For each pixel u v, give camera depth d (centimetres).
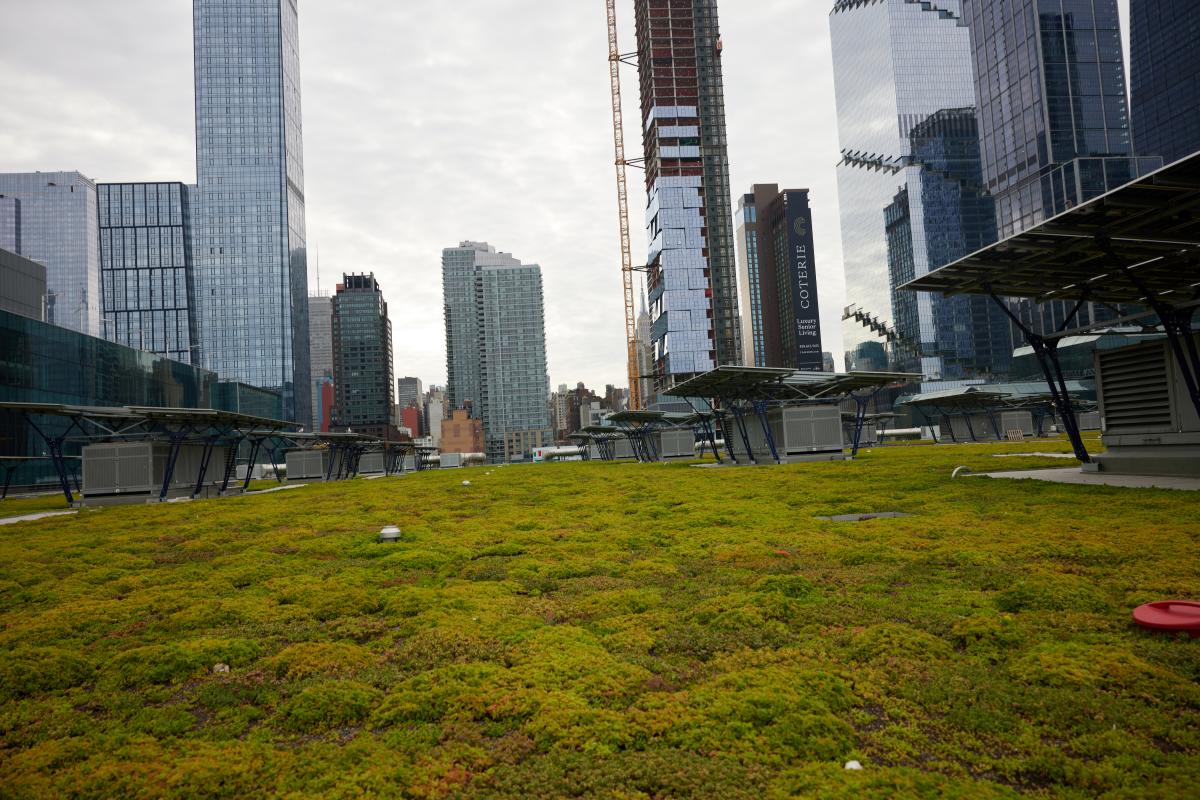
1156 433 2342
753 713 643
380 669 833
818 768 548
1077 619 870
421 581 1353
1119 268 2173
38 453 7456
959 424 9169
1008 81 19450
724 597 1052
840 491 2583
